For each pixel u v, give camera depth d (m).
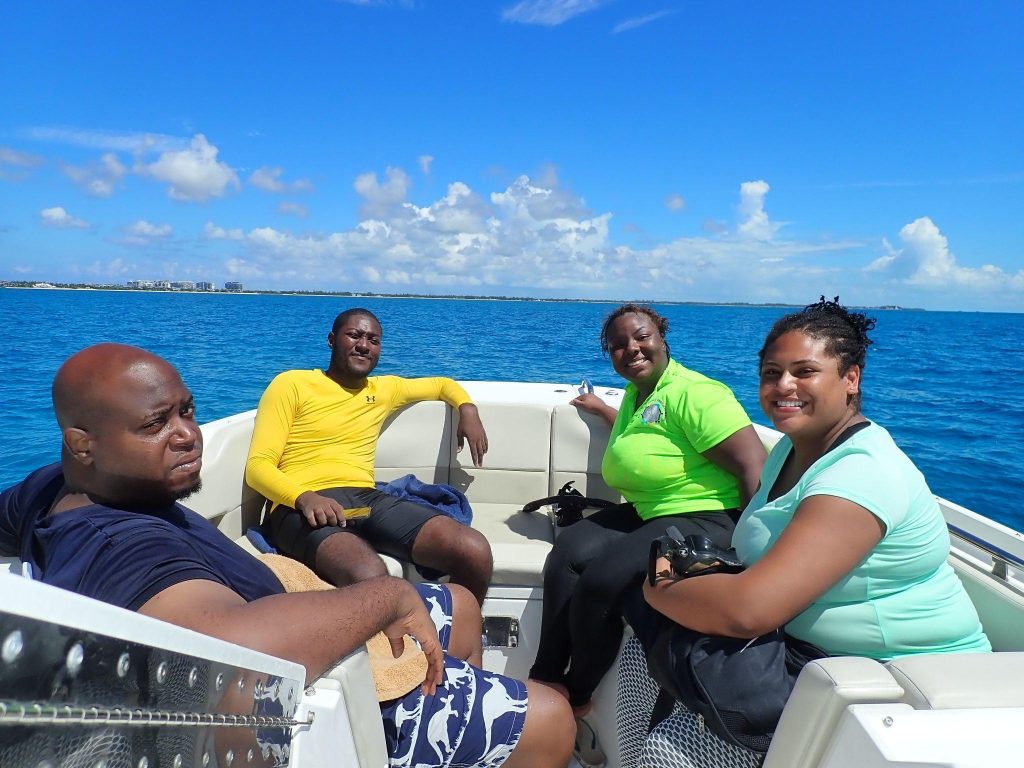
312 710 1.05
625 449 2.47
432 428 3.43
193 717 0.73
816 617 1.38
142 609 1.02
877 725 0.96
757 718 1.28
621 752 1.82
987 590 1.67
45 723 0.52
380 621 1.21
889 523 1.29
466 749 1.53
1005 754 0.91
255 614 1.03
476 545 2.39
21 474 6.51
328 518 2.47
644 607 1.73
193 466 1.31
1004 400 12.94
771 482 1.70
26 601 0.50
